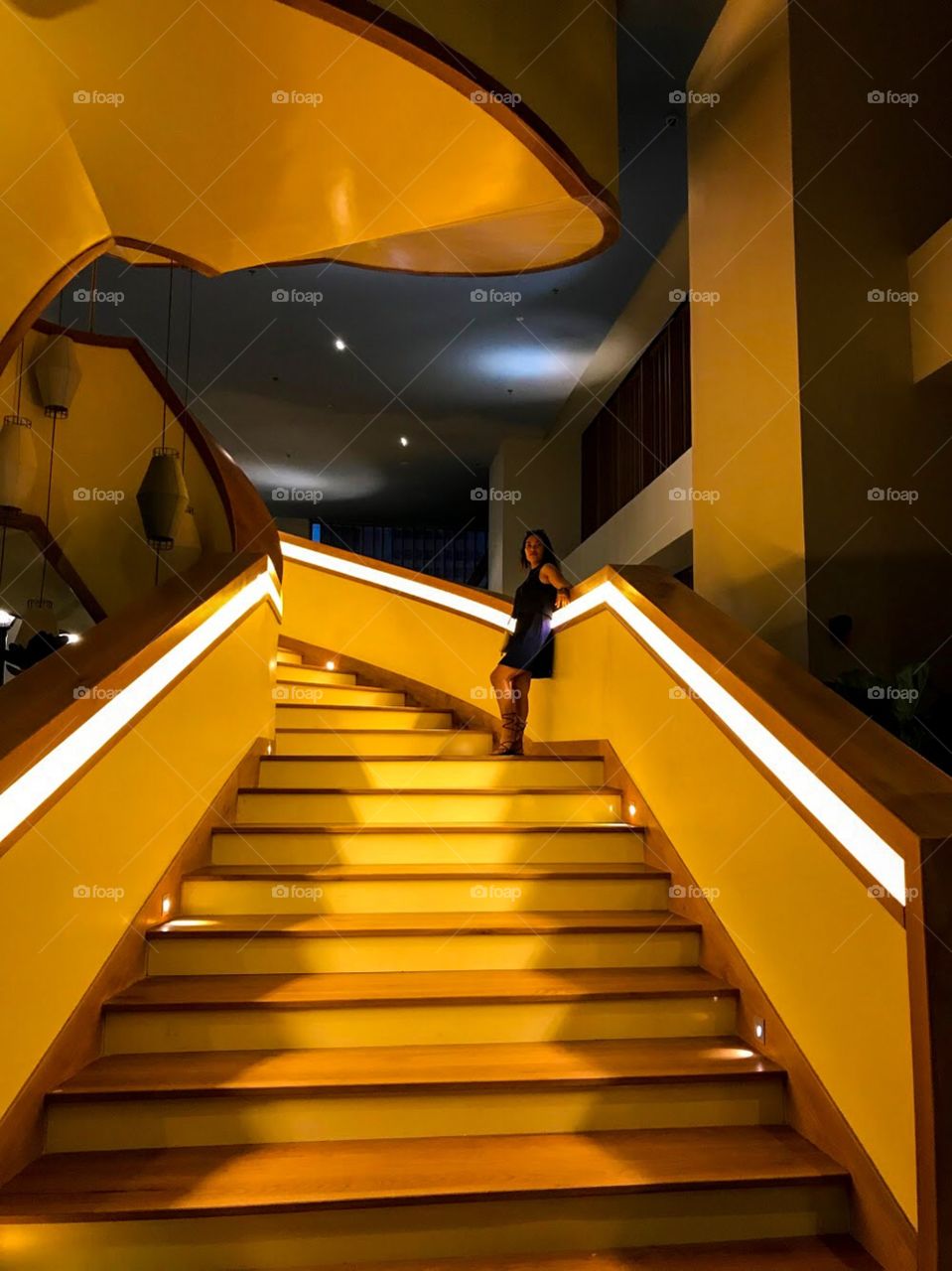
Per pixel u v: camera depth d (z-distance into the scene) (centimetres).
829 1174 232
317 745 526
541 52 482
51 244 469
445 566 1862
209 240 549
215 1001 278
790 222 554
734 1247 225
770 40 583
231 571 402
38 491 646
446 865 377
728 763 314
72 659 275
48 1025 239
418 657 700
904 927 208
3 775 201
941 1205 195
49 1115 240
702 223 675
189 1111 246
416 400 1256
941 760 463
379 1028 285
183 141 462
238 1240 213
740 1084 265
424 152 487
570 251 603
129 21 389
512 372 1166
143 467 676
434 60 427
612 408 1227
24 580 799
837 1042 241
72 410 664
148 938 308
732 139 632
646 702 397
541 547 539
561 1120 258
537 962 325
